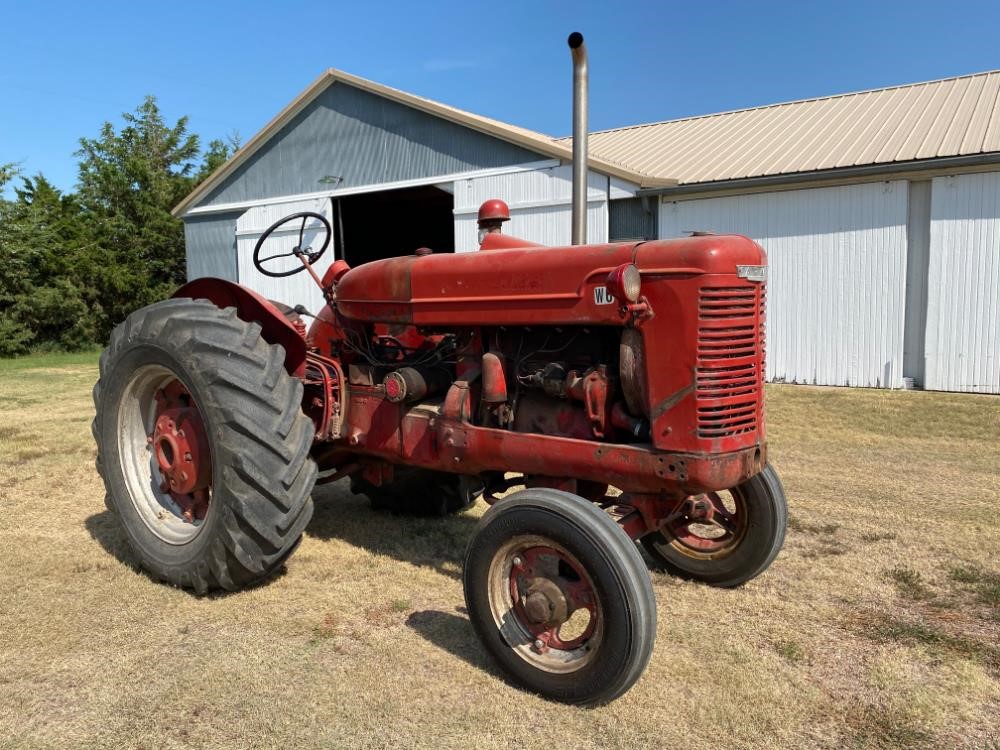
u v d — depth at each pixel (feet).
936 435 21.25
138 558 11.07
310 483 10.05
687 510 10.09
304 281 46.98
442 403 10.63
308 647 8.92
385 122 42.04
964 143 28.89
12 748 6.94
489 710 7.66
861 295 30.48
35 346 59.06
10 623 9.43
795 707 7.72
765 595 10.61
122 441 11.55
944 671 8.45
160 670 8.33
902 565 11.57
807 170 30.37
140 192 73.77
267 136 46.80
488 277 9.61
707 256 8.00
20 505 14.64
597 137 46.16
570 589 8.02
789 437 21.17
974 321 28.60
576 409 9.29
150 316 10.91
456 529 13.56
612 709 7.69
